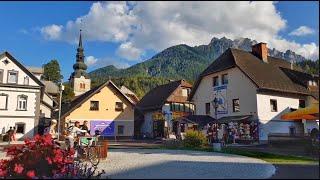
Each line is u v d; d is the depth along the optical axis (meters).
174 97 59.81
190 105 61.25
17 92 45.25
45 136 12.72
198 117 42.91
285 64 47.12
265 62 43.62
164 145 29.92
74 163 13.91
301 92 40.66
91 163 15.23
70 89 91.50
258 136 36.44
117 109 53.22
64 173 12.28
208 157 17.61
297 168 11.80
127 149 25.84
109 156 19.20
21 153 12.14
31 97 45.94
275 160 15.59
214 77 43.72
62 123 49.88
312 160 15.48
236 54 41.91
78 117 50.44
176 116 58.38
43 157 12.29
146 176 10.70
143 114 62.56
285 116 27.64
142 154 20.39
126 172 12.20
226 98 41.22
